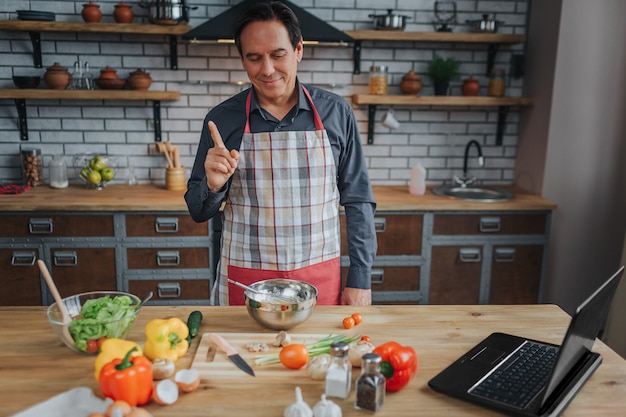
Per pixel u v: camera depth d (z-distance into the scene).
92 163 3.51
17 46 3.54
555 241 3.61
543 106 3.56
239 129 2.04
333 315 1.69
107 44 3.60
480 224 3.36
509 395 1.23
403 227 3.33
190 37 3.14
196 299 3.30
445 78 3.63
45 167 3.70
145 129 3.72
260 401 1.23
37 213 3.11
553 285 3.67
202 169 2.04
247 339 1.51
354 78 3.78
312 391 1.28
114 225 3.17
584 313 1.16
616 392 1.29
